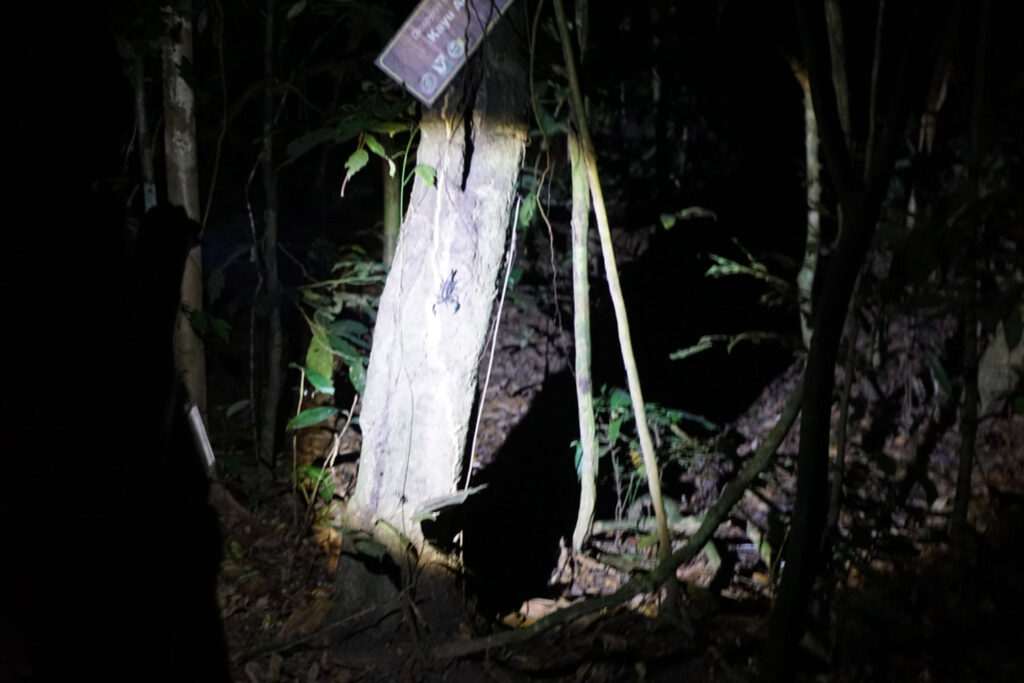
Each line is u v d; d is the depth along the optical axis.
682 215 5.13
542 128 3.07
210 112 4.75
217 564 2.04
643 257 7.38
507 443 4.91
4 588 1.36
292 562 3.77
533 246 6.75
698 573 3.96
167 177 3.91
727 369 6.07
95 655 1.39
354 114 3.19
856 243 1.82
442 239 2.89
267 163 4.21
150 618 1.46
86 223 1.33
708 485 4.64
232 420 5.00
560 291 6.56
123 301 1.37
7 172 1.25
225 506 4.07
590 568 3.94
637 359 6.02
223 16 4.00
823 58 1.83
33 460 1.30
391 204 4.55
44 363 1.29
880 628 3.31
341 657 3.11
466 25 2.67
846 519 4.14
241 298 5.21
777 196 8.74
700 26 4.82
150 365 1.42
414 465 3.03
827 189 5.48
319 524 4.03
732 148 8.70
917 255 2.88
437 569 3.14
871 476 4.11
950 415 5.09
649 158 7.79
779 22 5.39
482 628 3.33
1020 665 3.19
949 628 3.41
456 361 2.96
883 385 5.29
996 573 3.65
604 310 6.49
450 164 2.86
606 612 3.53
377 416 3.08
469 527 4.10
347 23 4.04
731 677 3.07
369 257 6.31
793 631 1.96
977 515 4.18
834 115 1.84
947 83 4.67
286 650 3.15
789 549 1.95
